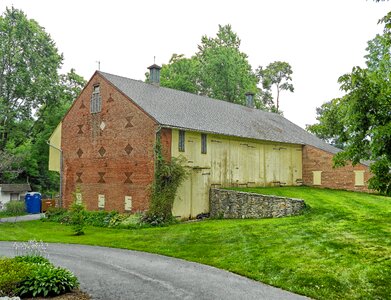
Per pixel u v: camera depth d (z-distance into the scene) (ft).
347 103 26.37
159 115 71.26
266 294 27.73
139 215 68.80
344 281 29.37
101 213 73.97
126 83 82.23
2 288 26.20
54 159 92.63
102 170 78.79
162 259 39.52
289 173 98.32
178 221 69.21
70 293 28.07
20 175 147.74
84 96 84.74
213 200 75.82
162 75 157.48
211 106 94.89
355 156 26.84
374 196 81.66
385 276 29.89
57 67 128.57
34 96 122.62
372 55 74.18
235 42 169.17
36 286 27.09
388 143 23.85
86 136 83.25
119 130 75.72
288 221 56.49
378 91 25.04
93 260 39.47
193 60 160.97
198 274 33.42
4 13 118.32
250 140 87.04
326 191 89.97
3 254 42.19
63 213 82.69
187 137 73.10
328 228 48.88
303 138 107.14
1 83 118.73
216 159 78.64
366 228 47.39
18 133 129.49
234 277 32.32
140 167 70.95
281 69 192.95
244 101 149.89
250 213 69.67
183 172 68.59
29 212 106.42
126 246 47.01
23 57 120.37
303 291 28.04
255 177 87.71
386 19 26.03
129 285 30.32
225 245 43.88
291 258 36.17
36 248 42.83
